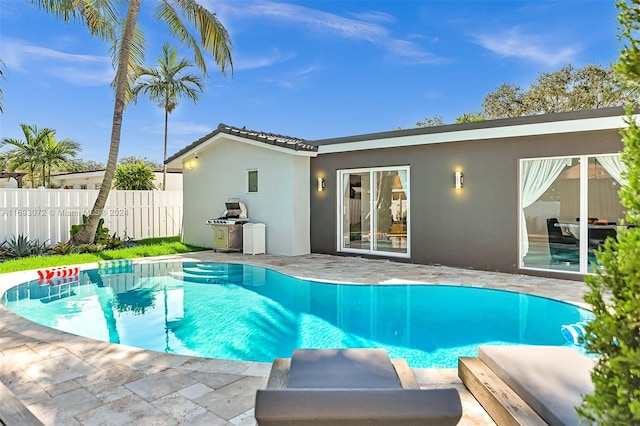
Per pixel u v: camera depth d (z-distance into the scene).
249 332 5.66
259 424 1.89
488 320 5.98
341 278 7.95
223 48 11.70
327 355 3.03
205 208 13.23
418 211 9.48
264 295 7.54
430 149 9.26
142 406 3.04
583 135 7.43
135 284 8.36
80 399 3.14
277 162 11.20
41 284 8.22
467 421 2.79
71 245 11.43
